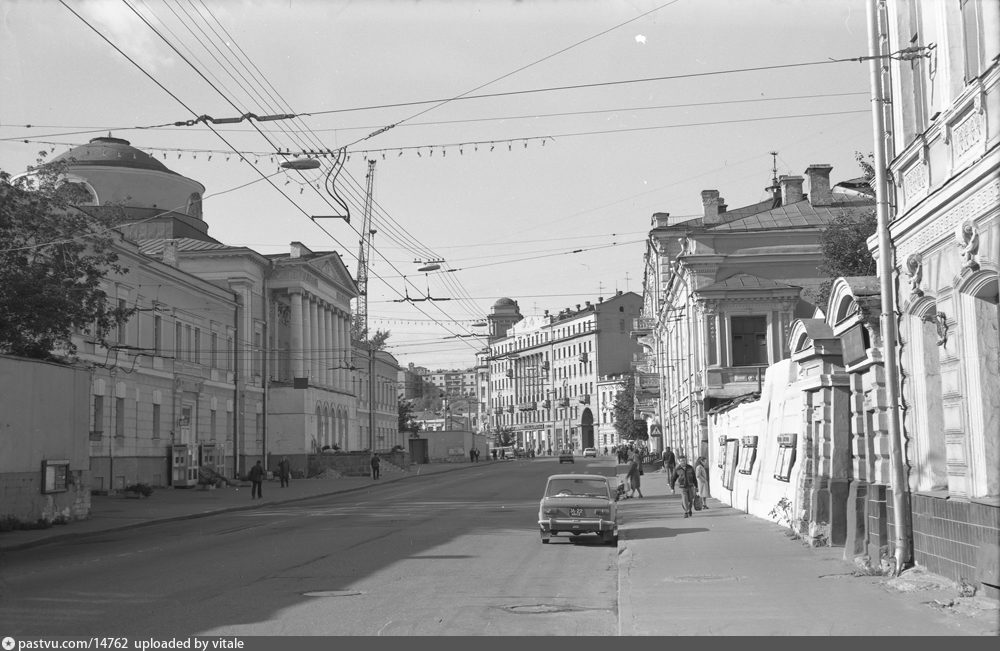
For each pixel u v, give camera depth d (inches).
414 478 2778.1
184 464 1999.3
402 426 4717.0
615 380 5403.5
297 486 2218.3
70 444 1164.5
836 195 1876.2
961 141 475.5
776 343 1675.7
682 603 457.4
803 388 762.8
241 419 2459.4
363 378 3698.3
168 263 2126.0
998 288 443.8
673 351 2359.7
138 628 414.3
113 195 2460.6
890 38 577.3
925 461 523.2
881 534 571.5
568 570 631.2
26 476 1062.4
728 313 1691.7
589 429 5802.2
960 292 471.5
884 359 557.6
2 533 994.1
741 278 1696.6
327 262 3171.8
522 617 441.1
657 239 2504.9
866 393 630.5
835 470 692.1
